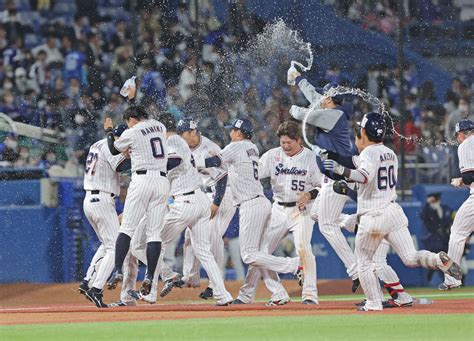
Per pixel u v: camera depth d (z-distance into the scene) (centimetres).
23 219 5050
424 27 7188
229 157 3478
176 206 3516
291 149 3497
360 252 3006
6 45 6675
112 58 6650
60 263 5094
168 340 2166
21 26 6781
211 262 3525
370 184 2908
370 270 3027
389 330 2319
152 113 6328
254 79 6575
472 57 7150
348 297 4725
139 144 3372
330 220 3538
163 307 3481
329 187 3512
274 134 6294
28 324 2761
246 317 2894
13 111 6303
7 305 4381
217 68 6581
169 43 6694
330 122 3111
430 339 2100
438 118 6819
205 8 6781
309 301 3556
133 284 3641
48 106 6334
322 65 6906
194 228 3547
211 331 2372
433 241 5484
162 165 3400
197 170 3566
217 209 3769
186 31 6731
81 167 5953
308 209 3544
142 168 3375
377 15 7094
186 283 3947
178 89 6488
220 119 6350
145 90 6450
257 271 3625
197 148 3859
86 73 6531
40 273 5047
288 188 3516
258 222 3488
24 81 6494
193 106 6412
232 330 2391
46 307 3959
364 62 6950
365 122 2920
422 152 5978
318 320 2678
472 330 2303
